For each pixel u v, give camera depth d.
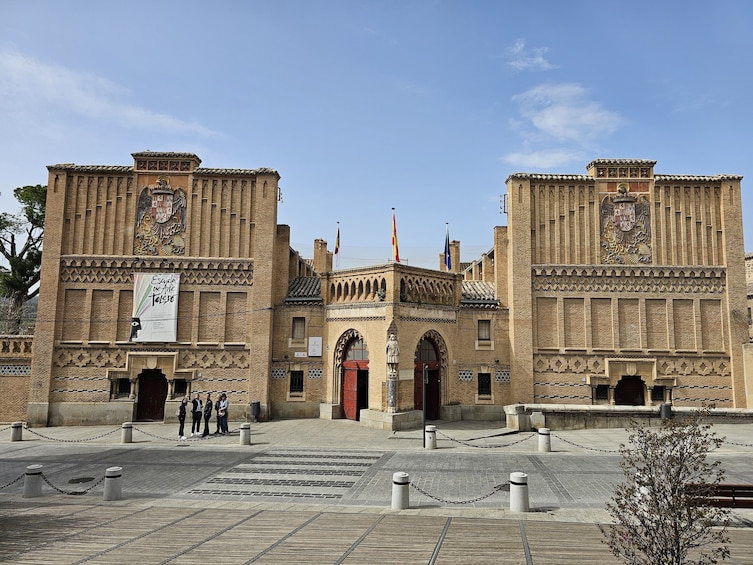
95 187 35.34
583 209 35.62
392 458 22.72
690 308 34.50
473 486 17.92
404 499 14.98
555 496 16.48
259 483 18.77
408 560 10.43
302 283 37.41
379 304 31.75
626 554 8.89
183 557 10.67
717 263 34.78
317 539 11.90
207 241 35.19
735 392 33.31
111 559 10.57
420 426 31.48
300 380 35.00
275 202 35.78
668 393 33.78
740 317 34.00
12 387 33.91
